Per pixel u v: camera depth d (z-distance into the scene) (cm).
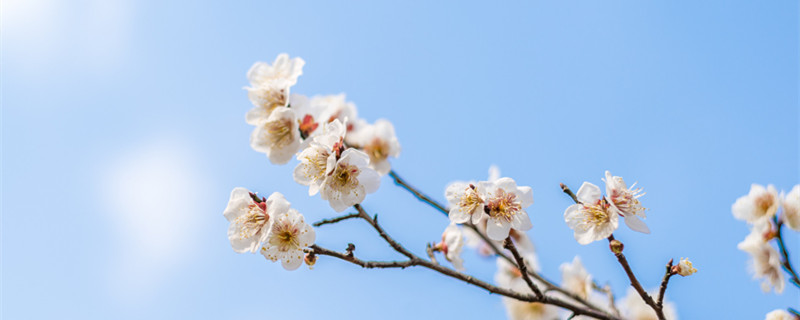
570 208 66
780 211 70
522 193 67
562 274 78
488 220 66
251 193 66
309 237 65
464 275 66
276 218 66
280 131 72
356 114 80
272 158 73
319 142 67
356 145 79
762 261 71
